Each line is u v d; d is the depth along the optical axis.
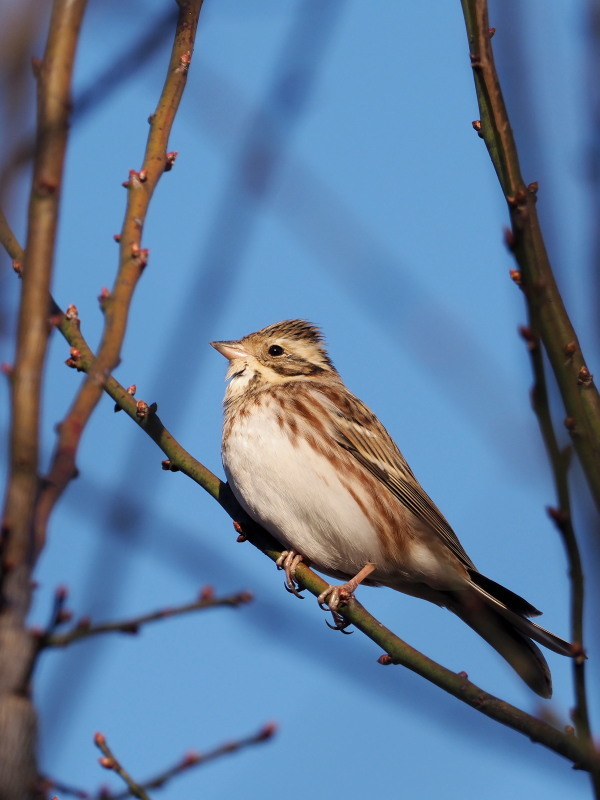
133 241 8.48
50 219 6.30
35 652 5.92
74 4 6.77
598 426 7.62
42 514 6.05
